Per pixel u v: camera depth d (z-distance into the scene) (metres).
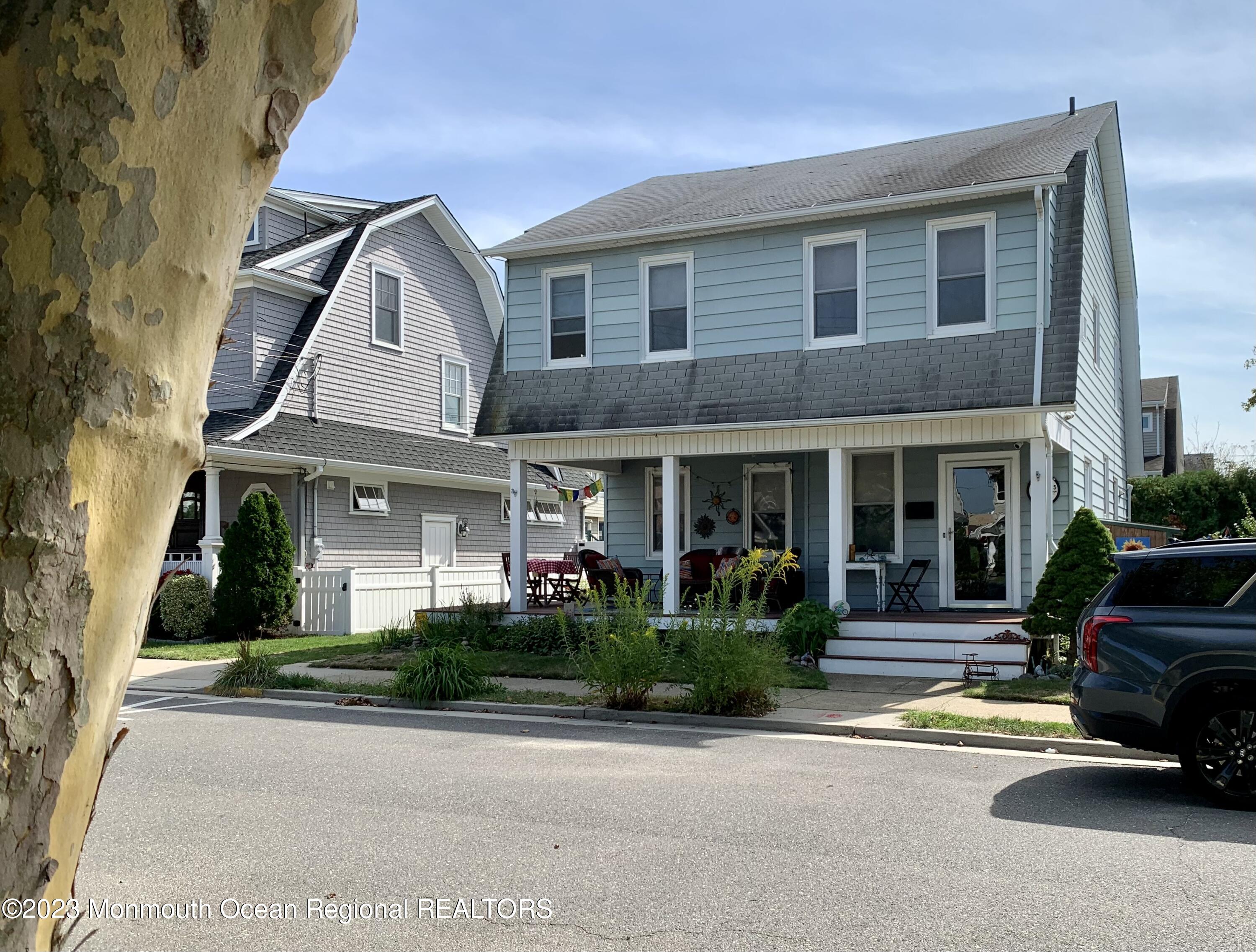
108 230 1.65
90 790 1.79
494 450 25.16
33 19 1.57
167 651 16.14
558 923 4.68
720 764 8.34
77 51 1.60
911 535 16.09
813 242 15.23
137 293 1.71
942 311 14.37
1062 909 4.83
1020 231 13.81
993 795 7.23
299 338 19.94
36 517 1.62
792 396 14.79
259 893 5.11
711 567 16.19
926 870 5.44
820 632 13.53
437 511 22.97
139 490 1.76
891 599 16.16
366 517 20.86
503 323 17.31
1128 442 21.53
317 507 19.53
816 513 17.03
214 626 17.61
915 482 16.11
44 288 1.61
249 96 1.85
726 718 10.47
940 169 15.58
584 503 29.36
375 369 21.88
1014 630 13.00
